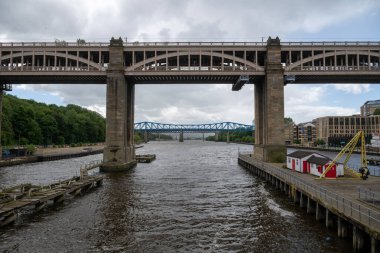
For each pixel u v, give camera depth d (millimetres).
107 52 69125
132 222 26766
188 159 98688
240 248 21031
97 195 37656
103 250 20688
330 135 191625
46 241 22156
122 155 62750
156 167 71250
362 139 40281
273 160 61656
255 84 75625
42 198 29609
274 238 22703
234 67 66750
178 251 20609
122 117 63500
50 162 81875
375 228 17359
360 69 66688
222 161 90625
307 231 23938
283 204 33188
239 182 48531
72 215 28641
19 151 85875
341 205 23578
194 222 26844
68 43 67750
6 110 109875
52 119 131625
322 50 67500
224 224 26250
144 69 66875
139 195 37906
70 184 37750
